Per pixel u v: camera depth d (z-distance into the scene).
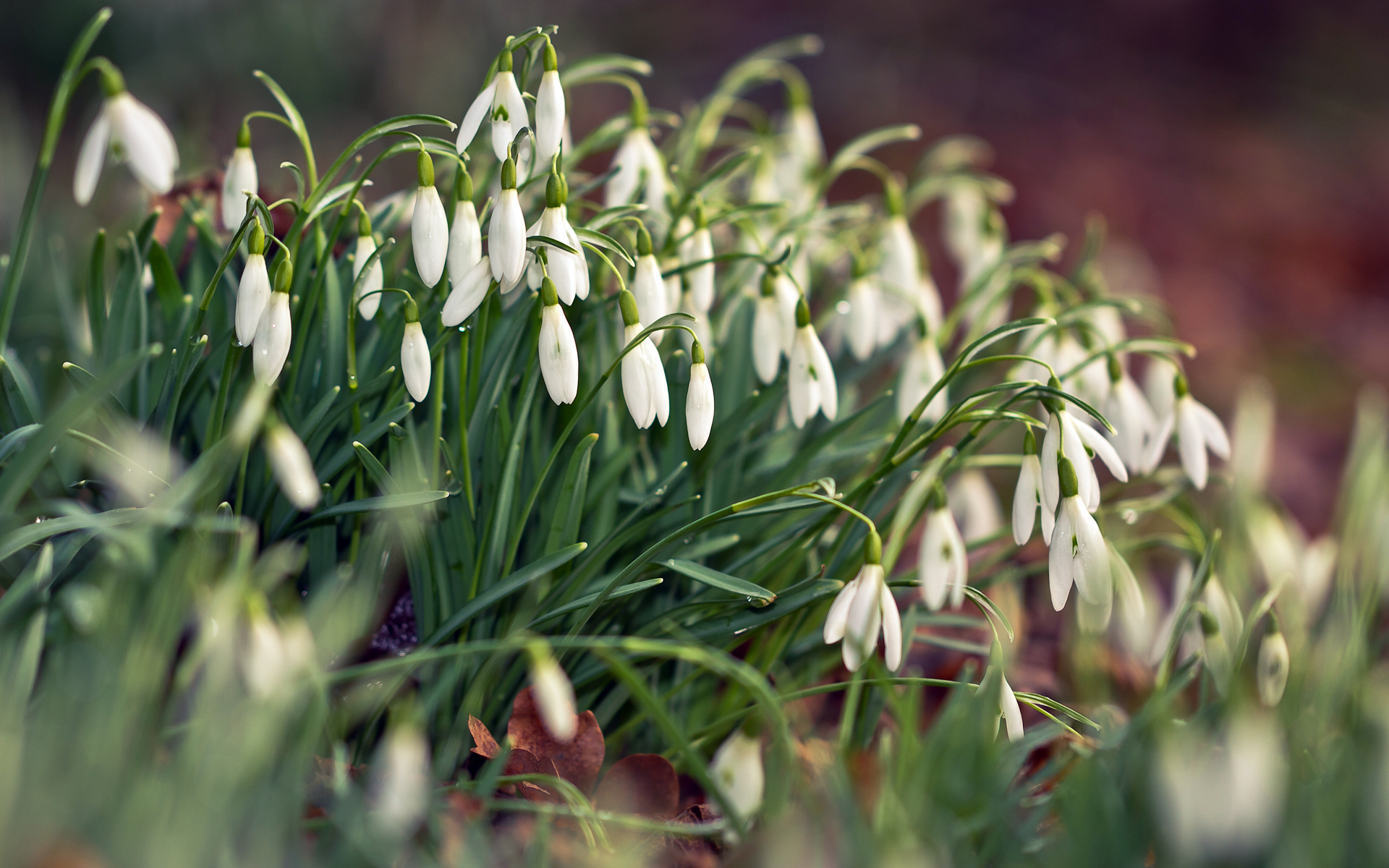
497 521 0.74
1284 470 1.30
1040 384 0.72
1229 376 1.60
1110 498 0.81
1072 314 0.80
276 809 0.68
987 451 0.99
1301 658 0.76
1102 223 0.83
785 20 3.24
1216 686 0.75
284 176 1.41
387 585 0.76
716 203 0.81
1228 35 3.37
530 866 0.69
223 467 0.70
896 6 3.32
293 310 0.75
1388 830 0.69
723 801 0.70
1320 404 1.54
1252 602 0.81
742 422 0.77
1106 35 3.35
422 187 0.72
